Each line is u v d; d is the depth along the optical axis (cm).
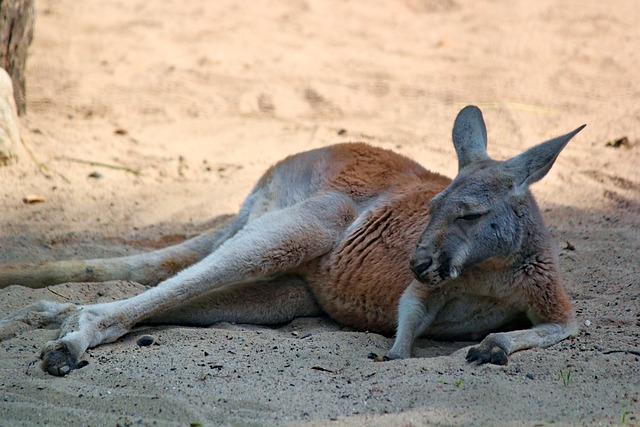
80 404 742
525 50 2241
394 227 971
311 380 791
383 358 846
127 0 2566
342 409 729
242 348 873
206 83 1995
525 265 874
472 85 2006
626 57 2153
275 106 1897
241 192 1393
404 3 2666
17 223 1256
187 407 728
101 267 1048
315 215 997
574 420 703
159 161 1547
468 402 735
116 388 775
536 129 1719
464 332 931
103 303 923
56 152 1538
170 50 2184
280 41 2300
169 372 807
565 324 880
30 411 726
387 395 752
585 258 1137
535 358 825
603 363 816
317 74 2080
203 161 1565
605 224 1278
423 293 900
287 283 1007
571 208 1341
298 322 1012
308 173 1080
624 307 977
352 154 1082
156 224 1279
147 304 916
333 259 991
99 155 1550
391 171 1062
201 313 973
